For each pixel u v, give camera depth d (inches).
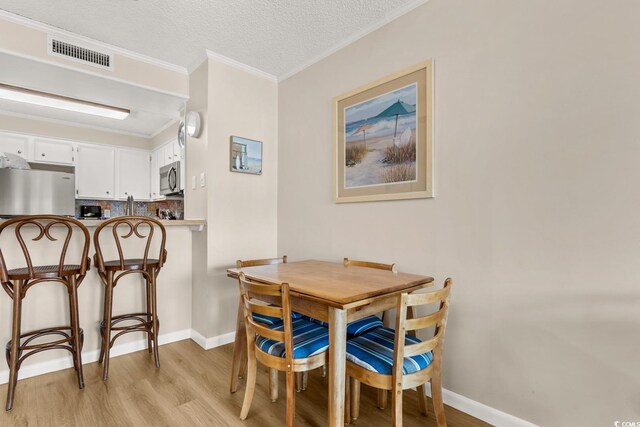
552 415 57.4
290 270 76.5
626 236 50.2
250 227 113.1
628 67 50.0
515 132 61.7
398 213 81.7
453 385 71.1
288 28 88.7
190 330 111.0
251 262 88.5
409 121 78.5
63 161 161.9
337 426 52.8
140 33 90.6
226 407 69.7
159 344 104.3
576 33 54.8
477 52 67.0
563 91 56.1
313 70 106.0
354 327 69.9
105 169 175.2
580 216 54.4
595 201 53.0
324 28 88.7
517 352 61.6
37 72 91.4
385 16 83.3
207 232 102.5
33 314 83.0
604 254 52.2
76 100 132.8
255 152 114.3
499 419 63.7
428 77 74.7
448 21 71.7
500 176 63.8
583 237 54.2
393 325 80.5
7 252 79.7
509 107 62.4
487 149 65.6
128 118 157.9
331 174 99.1
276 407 70.2
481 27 66.4
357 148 90.8
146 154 190.1
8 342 76.5
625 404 50.3
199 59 105.3
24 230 81.8
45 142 157.3
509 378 62.6
